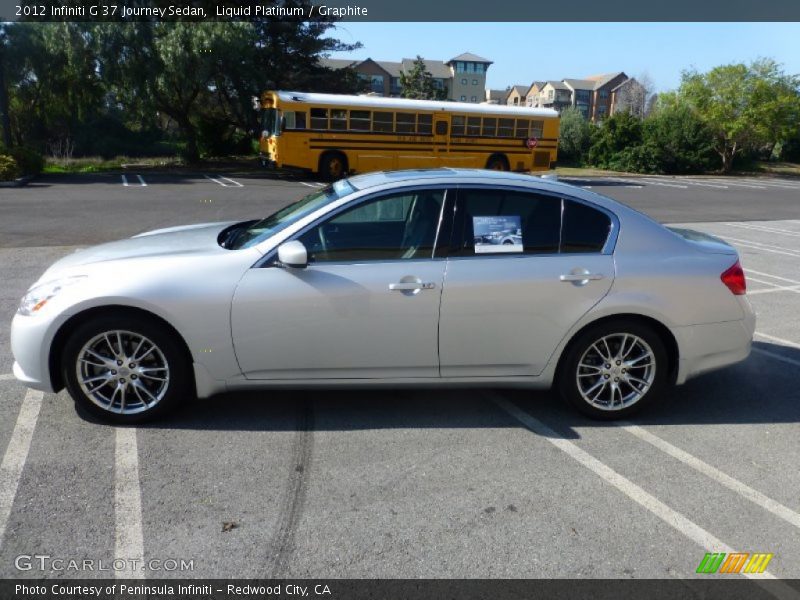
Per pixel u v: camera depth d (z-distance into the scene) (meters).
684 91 38.81
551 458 3.65
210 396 3.93
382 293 3.75
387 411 4.19
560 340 3.95
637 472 3.52
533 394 4.54
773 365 5.31
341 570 2.68
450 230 3.88
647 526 3.03
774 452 3.80
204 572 2.64
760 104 37.09
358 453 3.64
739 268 4.16
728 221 15.41
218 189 19.11
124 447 3.62
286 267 3.74
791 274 9.19
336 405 4.26
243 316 3.71
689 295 4.00
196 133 32.69
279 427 3.92
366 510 3.10
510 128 23.88
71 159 27.77
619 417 4.14
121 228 11.34
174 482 3.28
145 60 25.67
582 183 27.39
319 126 21.92
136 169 26.75
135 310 3.71
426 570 2.69
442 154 23.22
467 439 3.84
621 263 3.97
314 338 3.77
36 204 14.25
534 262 3.90
